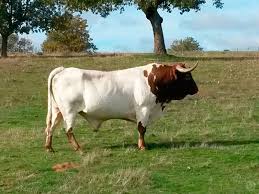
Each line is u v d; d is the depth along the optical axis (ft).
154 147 50.72
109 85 50.11
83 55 152.66
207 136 55.77
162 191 37.96
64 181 40.09
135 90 50.60
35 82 99.04
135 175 40.34
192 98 79.46
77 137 55.98
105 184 39.27
